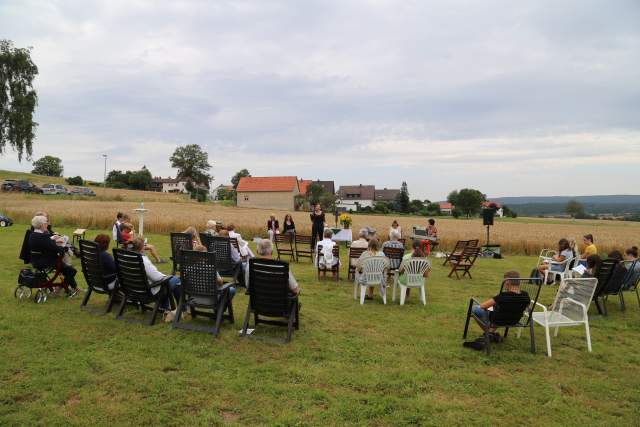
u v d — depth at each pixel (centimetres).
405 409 399
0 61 3512
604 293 770
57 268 714
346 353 534
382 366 497
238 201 7806
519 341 606
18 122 3550
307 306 758
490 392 443
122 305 630
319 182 10100
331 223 2975
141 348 519
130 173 10250
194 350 521
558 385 466
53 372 448
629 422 393
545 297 933
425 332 630
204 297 582
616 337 642
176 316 599
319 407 397
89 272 660
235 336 576
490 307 554
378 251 785
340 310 740
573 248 1098
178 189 11319
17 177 7900
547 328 555
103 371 454
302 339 578
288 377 458
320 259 995
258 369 473
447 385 454
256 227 1894
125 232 1000
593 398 439
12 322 595
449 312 746
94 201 4647
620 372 508
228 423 365
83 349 511
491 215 1655
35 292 770
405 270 782
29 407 378
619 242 2119
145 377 443
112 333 569
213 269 562
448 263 1367
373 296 850
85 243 648
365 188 10394
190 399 402
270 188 7738
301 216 3975
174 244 963
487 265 1380
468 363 518
